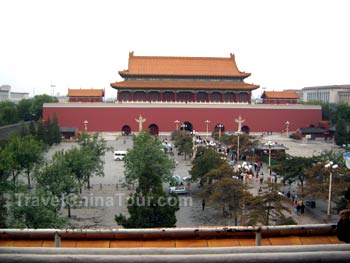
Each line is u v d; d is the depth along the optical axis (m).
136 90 124.00
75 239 9.45
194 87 123.44
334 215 44.56
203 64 130.50
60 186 37.94
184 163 80.00
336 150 93.50
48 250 6.89
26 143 55.69
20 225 30.33
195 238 9.64
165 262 6.50
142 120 117.81
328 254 6.51
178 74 124.81
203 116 122.38
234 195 39.78
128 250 7.08
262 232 9.74
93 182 60.75
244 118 123.38
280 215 37.94
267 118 124.62
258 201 35.66
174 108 121.50
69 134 115.69
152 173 33.91
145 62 129.12
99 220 42.41
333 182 45.59
